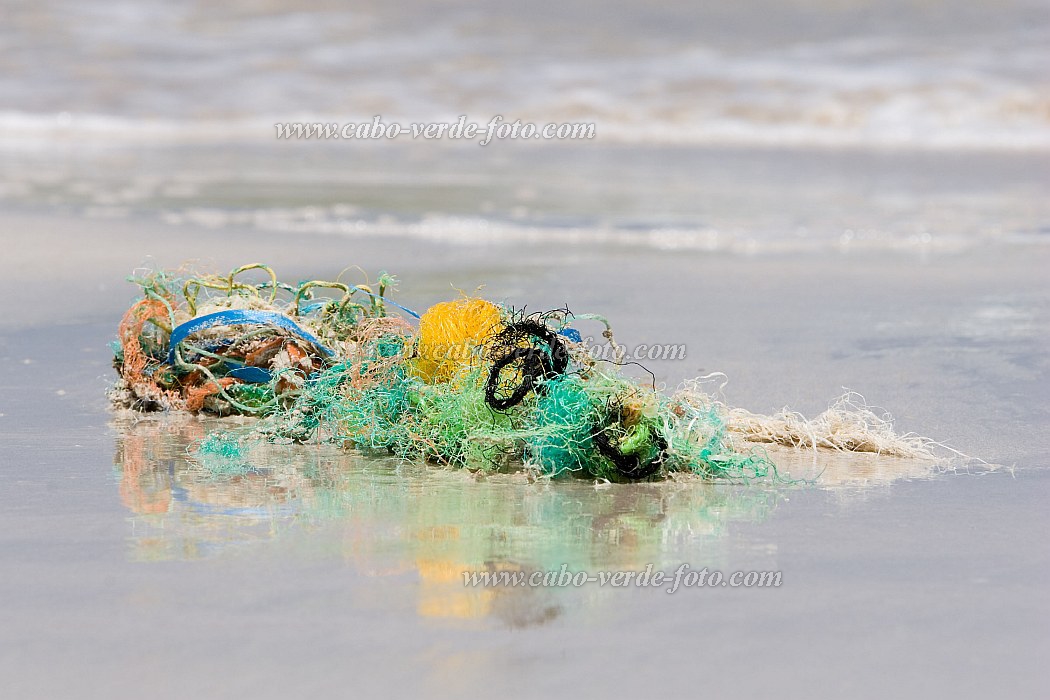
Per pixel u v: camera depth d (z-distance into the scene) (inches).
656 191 2146.9
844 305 1277.1
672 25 4001.0
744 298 1309.1
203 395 841.5
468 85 3464.6
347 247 1624.0
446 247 1637.6
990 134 3073.3
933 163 2581.2
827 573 549.6
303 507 642.8
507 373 729.6
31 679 440.8
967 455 758.5
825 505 652.7
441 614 496.7
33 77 3501.5
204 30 3932.1
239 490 673.6
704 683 441.7
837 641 478.6
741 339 1103.0
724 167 2497.5
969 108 3243.1
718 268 1498.5
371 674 444.1
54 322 1164.5
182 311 883.4
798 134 3093.0
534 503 653.3
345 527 608.1
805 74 3528.5
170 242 1642.5
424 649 464.4
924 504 654.5
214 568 547.2
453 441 733.3
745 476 709.9
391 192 2122.3
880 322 1186.6
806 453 767.7
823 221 1857.8
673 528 611.5
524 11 4133.9
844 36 3875.5
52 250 1566.2
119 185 2190.0
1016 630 491.2
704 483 695.7
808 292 1348.4
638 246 1658.5
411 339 772.6
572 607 506.3
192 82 3511.3
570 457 704.4
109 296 1288.1
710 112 3253.0
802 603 514.6
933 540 595.8
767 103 3304.6
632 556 569.3
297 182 2247.8
